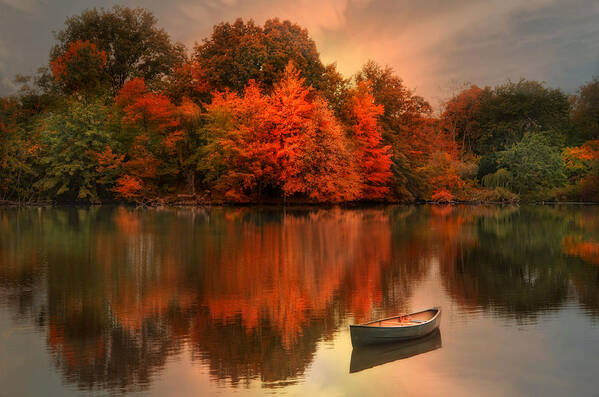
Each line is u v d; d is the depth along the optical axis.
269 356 13.69
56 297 19.83
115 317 17.22
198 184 76.75
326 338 15.05
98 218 51.50
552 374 12.50
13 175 69.81
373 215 57.22
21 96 76.50
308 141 65.50
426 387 11.84
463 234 38.97
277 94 67.38
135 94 73.62
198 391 11.62
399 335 14.26
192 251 30.53
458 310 18.06
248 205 73.19
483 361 13.31
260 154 68.31
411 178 80.06
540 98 95.69
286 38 81.25
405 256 29.14
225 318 17.08
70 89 80.88
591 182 81.06
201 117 73.12
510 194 80.75
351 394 11.48
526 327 16.08
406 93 93.19
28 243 33.56
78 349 14.24
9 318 17.11
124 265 26.20
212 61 80.19
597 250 31.41
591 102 96.12
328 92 79.94
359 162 72.88
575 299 19.56
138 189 69.69
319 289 21.11
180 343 14.68
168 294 20.28
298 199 76.81
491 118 98.38
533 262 27.34
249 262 27.09
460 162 85.25
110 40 89.56
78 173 68.69
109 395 11.44
